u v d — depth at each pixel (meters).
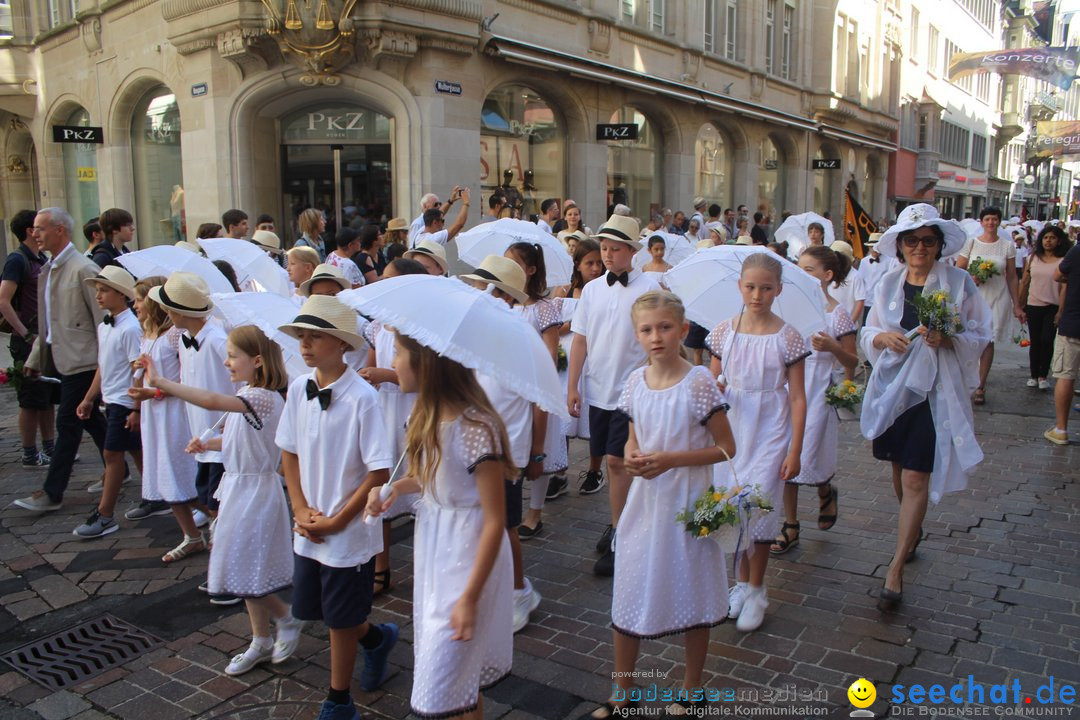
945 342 4.29
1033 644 3.96
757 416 4.12
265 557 3.75
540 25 15.21
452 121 13.38
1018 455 7.20
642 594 3.29
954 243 4.54
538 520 5.43
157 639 4.14
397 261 4.35
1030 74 38.03
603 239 4.88
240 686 3.70
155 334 5.03
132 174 16.97
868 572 4.79
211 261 6.68
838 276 5.48
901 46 35.12
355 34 12.35
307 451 3.34
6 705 3.57
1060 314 7.55
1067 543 5.22
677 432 3.29
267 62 12.89
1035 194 65.75
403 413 4.66
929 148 39.38
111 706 3.55
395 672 3.77
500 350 2.71
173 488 4.96
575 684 3.66
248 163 13.48
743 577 4.29
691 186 20.56
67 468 5.93
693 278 4.91
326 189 14.14
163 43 14.55
